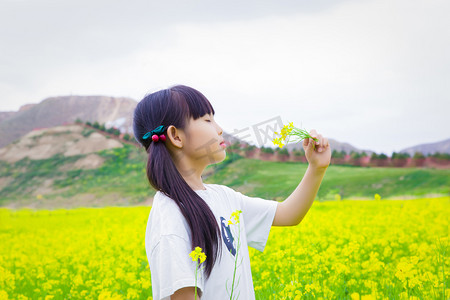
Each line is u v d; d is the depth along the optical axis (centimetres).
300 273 421
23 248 844
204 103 222
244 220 239
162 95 221
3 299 463
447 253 430
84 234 988
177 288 185
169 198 207
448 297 295
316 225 766
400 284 353
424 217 851
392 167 2552
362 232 691
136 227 1012
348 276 416
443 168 2417
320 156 234
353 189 2130
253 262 486
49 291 484
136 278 520
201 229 201
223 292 204
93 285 486
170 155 222
